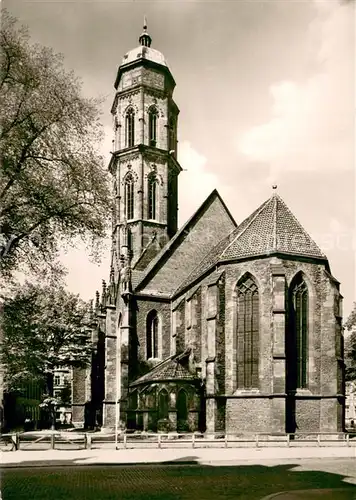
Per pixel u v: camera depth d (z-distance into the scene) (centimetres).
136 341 5997
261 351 4725
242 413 4709
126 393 5772
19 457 3397
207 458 3375
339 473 2809
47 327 5934
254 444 4272
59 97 3391
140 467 3028
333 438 4578
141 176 7200
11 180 3222
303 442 4325
